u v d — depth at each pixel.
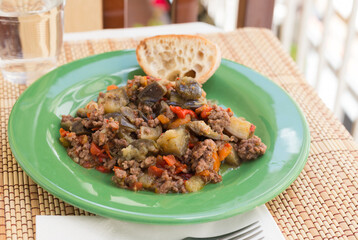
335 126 0.61
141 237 0.46
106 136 0.52
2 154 0.54
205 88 0.63
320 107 0.64
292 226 0.49
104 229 0.46
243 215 0.48
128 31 0.78
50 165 0.50
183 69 0.65
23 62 0.64
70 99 0.60
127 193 0.48
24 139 0.52
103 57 0.65
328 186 0.53
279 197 0.52
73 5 0.90
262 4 0.87
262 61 0.72
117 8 0.90
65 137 0.54
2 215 0.48
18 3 0.61
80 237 0.45
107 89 0.61
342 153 0.57
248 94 0.61
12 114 0.54
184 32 0.78
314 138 0.59
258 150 0.53
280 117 0.58
